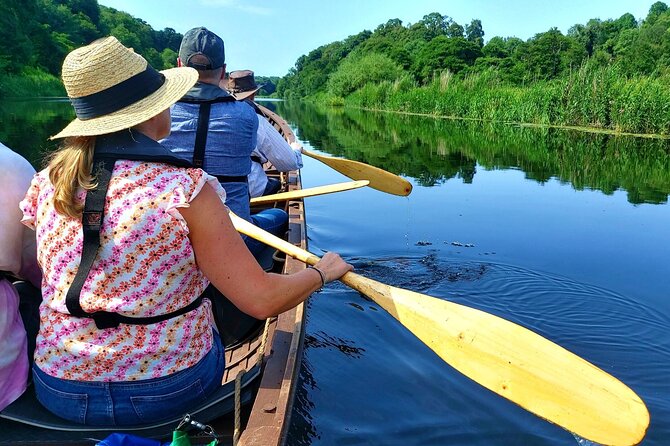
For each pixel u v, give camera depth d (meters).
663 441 2.31
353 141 14.61
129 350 1.57
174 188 1.46
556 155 11.75
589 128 17.39
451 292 3.94
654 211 6.37
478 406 2.53
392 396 2.60
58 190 1.49
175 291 1.58
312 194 3.91
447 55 42.94
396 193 4.94
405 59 45.28
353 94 43.19
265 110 11.95
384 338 3.17
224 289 1.58
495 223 5.81
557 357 1.91
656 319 3.50
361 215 6.18
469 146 13.49
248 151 2.91
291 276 1.77
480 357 2.04
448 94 26.78
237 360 2.38
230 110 2.77
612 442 1.75
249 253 1.58
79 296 1.51
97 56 1.50
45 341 1.63
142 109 1.53
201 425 1.67
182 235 1.49
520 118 20.33
